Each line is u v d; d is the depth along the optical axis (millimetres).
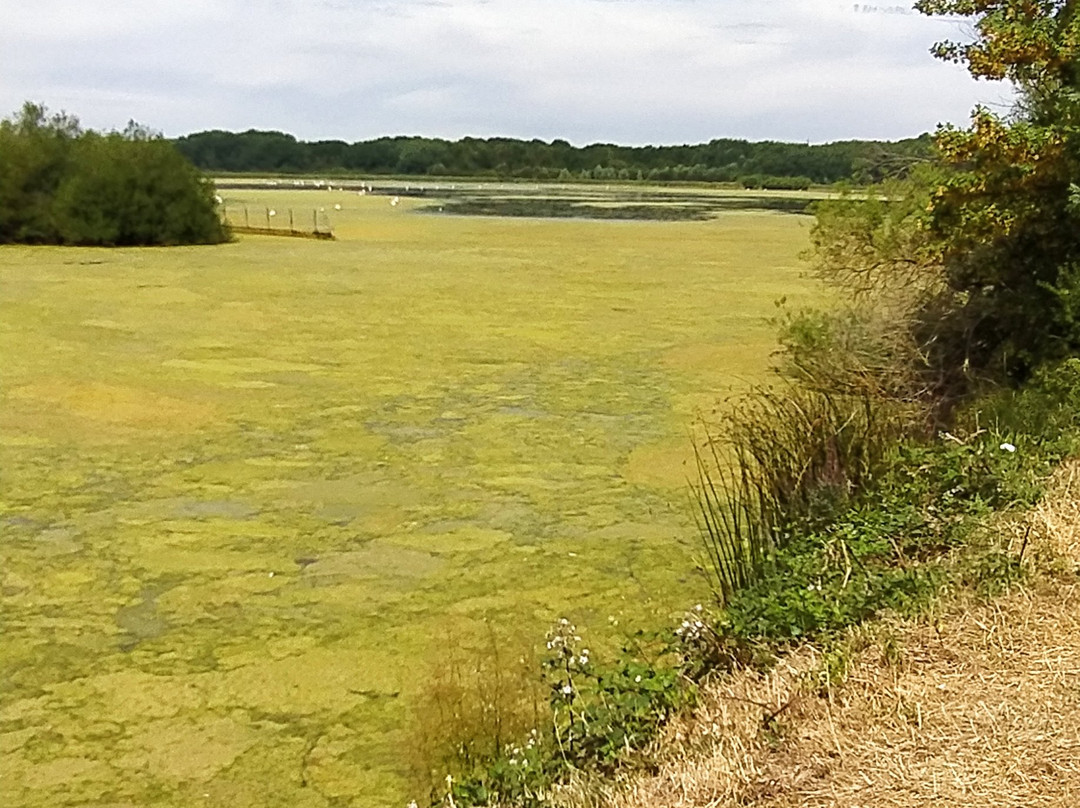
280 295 21062
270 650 6512
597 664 6055
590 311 19062
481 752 5105
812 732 4043
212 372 13992
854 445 7539
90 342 15930
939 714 4043
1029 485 6227
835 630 4883
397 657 6402
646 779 4023
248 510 8945
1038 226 9094
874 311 10812
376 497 9266
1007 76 9164
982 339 10086
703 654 5156
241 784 5191
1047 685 4160
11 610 7059
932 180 10227
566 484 9578
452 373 14031
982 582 5035
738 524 6977
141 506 9016
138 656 6445
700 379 13578
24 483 9555
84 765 5344
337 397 12742
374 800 5035
